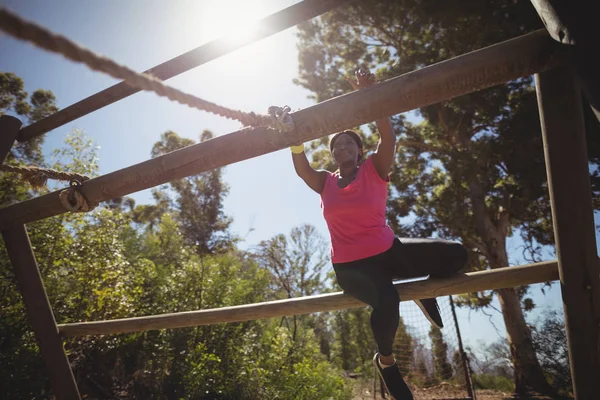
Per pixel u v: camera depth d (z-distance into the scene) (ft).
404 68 46.52
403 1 44.27
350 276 7.08
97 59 2.53
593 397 6.00
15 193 21.81
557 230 6.04
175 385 26.86
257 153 6.12
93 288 24.57
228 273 36.76
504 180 46.19
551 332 45.16
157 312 29.73
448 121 46.62
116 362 28.58
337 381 34.14
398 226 56.29
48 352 9.84
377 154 7.15
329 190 7.58
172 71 6.57
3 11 1.87
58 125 7.84
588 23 3.14
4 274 20.15
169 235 47.32
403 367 40.42
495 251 49.44
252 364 28.60
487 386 48.39
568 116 5.54
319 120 5.45
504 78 4.81
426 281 7.30
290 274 46.26
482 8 40.04
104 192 7.36
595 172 37.24
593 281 5.95
